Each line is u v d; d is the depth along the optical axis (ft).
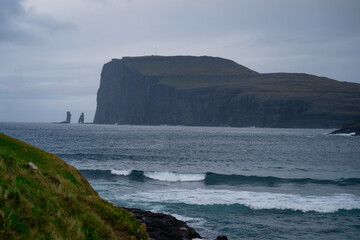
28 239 24.98
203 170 210.59
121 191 137.39
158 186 152.87
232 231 87.35
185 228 77.77
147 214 84.64
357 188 150.20
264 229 89.56
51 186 40.32
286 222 95.91
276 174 196.34
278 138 646.74
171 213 102.78
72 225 31.19
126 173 187.73
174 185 156.76
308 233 87.15
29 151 65.26
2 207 26.22
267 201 118.83
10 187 29.43
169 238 69.56
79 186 61.05
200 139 571.28
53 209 31.96
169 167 222.28
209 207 110.11
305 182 165.68
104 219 41.22
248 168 221.66
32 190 33.35
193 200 119.34
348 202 118.62
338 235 86.02
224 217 99.50
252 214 103.19
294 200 121.49
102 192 134.51
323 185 158.20
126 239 39.58
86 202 42.37
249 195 130.21
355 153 336.90
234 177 178.91
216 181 169.27
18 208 27.48
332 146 440.45
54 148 344.28
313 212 105.81
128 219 44.52
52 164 65.05
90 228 34.71
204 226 90.53
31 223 27.14
